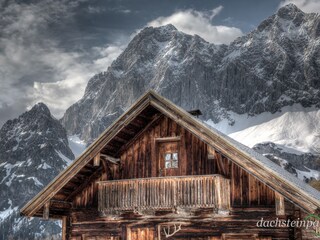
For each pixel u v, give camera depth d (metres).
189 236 23.34
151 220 24.23
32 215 24.09
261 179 20.44
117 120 23.00
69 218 25.66
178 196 22.27
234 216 22.62
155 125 24.58
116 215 24.16
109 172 24.66
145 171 24.27
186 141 23.83
